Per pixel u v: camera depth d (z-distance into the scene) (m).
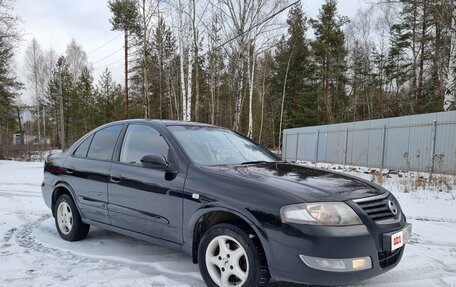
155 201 3.99
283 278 3.05
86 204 4.89
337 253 2.91
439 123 14.48
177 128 4.45
